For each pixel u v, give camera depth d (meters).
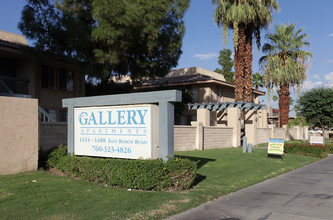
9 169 8.60
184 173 7.62
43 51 17.11
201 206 6.46
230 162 13.58
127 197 6.62
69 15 16.66
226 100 31.81
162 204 6.23
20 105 8.93
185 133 18.59
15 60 19.38
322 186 8.91
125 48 16.86
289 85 32.94
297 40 30.47
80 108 9.41
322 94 32.94
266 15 23.14
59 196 6.47
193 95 29.52
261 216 5.85
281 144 15.91
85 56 17.02
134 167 7.44
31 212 5.43
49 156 9.62
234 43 22.77
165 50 19.83
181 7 19.77
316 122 33.62
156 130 8.07
